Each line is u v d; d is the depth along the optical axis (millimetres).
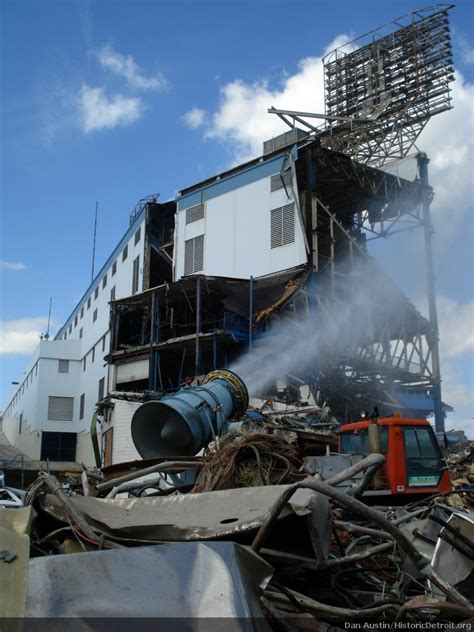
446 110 38250
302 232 31797
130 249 43469
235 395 16172
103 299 49156
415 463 11938
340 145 39719
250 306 30266
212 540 4246
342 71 43812
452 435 34031
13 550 3160
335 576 4723
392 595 4785
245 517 4355
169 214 41438
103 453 31094
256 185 34781
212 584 3303
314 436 16188
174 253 37812
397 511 7281
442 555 4668
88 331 53750
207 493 5184
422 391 36594
